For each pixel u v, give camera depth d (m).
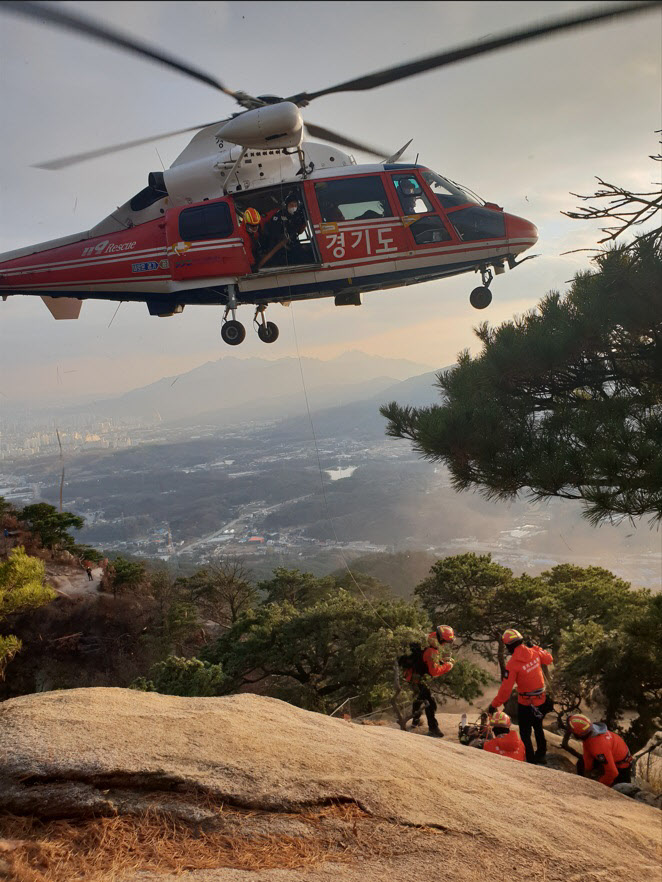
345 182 10.80
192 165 10.98
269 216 10.80
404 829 2.85
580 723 5.99
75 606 32.34
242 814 2.72
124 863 2.38
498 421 6.40
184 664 18.47
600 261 5.83
